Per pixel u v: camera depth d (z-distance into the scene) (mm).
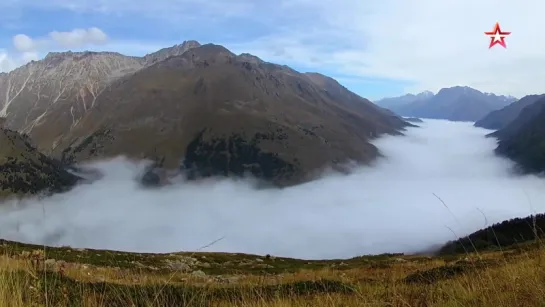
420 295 6824
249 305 6488
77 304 5473
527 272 6828
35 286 4949
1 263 5238
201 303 6043
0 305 4527
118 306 5477
